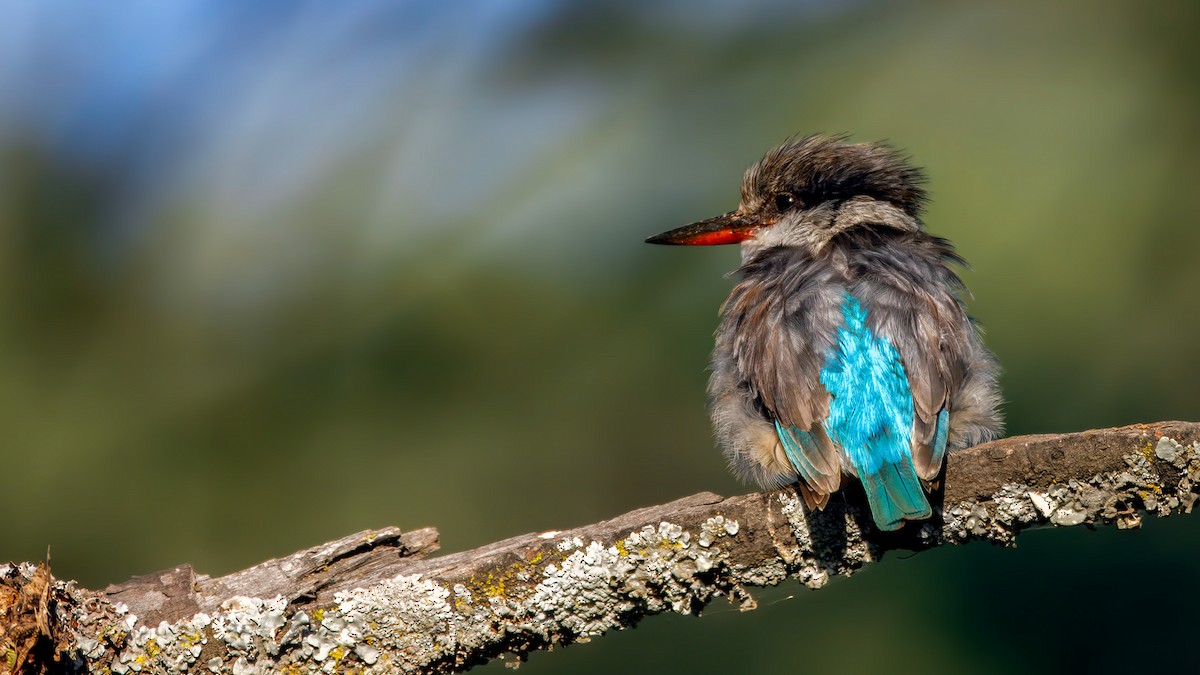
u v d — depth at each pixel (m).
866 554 7.64
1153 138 11.31
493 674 12.08
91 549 11.87
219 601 7.26
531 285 12.30
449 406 12.27
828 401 8.33
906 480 7.70
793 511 7.56
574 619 7.45
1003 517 7.60
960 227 11.30
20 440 12.02
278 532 11.93
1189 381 10.74
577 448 12.22
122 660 7.09
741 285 9.69
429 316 12.22
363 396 12.32
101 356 12.48
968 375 8.66
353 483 12.24
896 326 8.50
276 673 7.23
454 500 12.16
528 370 12.32
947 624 11.08
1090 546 10.96
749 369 8.88
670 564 7.46
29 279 12.58
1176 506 7.36
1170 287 10.96
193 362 12.45
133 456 12.03
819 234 10.47
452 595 7.36
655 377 12.26
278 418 12.23
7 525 11.75
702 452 12.37
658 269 12.27
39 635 6.66
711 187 12.09
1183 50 11.48
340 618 7.29
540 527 12.40
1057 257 11.11
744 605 7.65
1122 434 7.36
